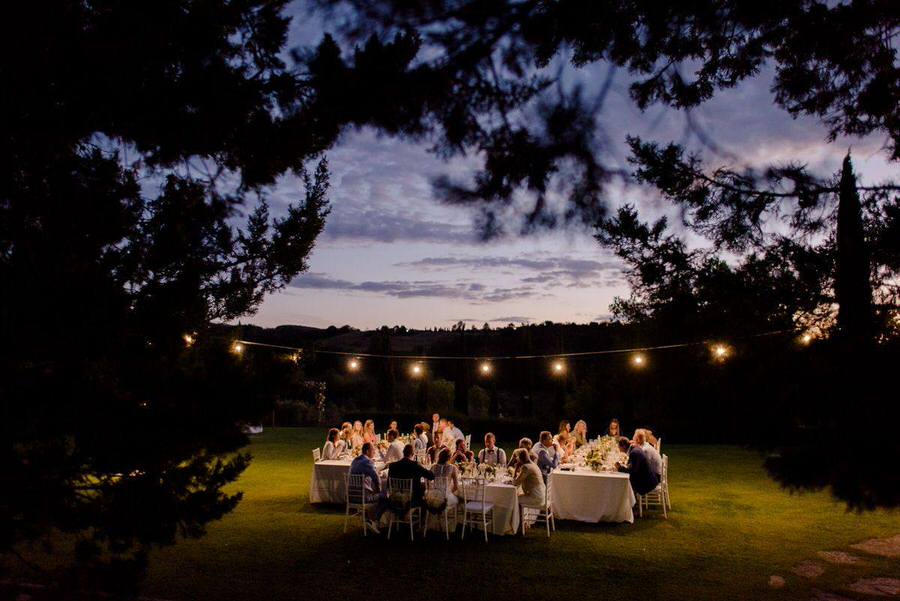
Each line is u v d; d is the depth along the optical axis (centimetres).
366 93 226
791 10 268
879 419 226
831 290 288
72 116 332
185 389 356
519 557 720
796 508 962
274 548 751
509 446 2058
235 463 389
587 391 2223
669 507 976
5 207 331
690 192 289
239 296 618
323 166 682
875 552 728
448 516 841
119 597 354
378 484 839
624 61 268
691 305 298
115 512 346
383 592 604
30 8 296
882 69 304
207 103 338
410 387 2964
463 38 217
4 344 311
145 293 369
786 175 289
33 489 326
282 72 311
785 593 600
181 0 326
